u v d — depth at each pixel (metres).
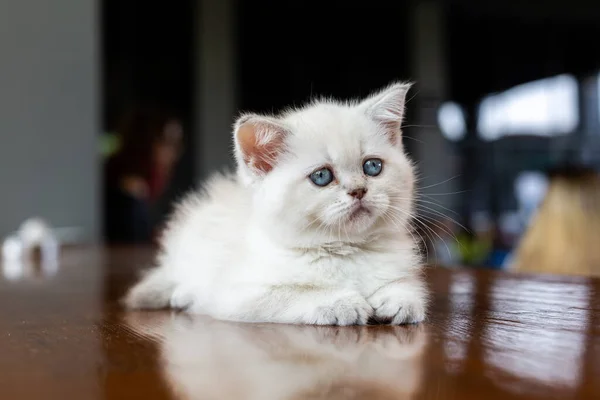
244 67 1.88
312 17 1.93
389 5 1.97
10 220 1.10
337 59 1.96
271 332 0.37
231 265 0.43
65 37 1.13
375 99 0.44
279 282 0.41
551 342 0.33
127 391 0.28
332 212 0.41
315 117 0.44
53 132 1.13
